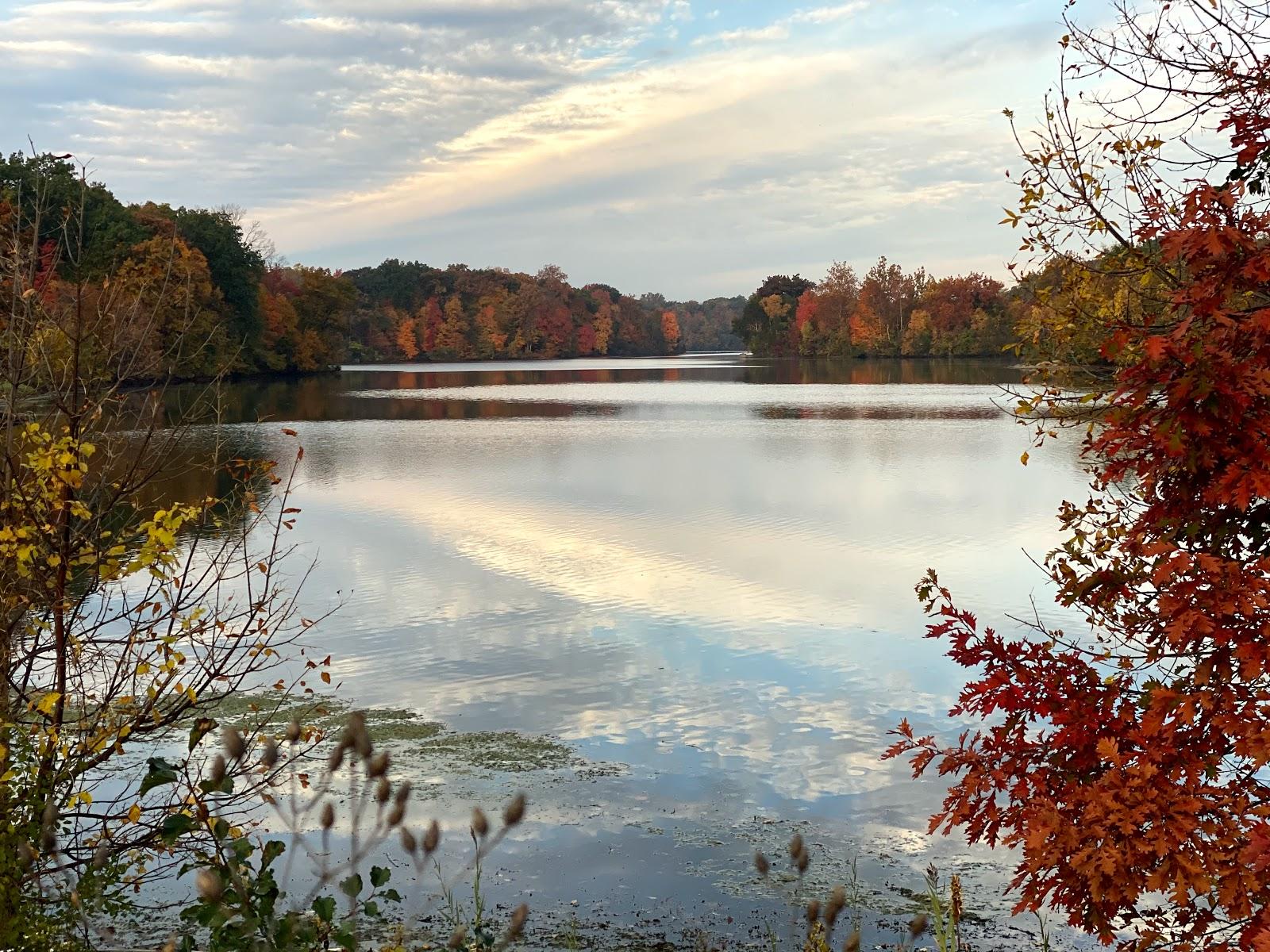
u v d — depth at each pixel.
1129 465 3.85
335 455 38.19
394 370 133.00
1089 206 5.36
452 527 23.00
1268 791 3.71
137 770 9.05
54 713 5.52
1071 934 6.86
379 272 173.38
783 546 20.56
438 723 11.03
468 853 8.12
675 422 51.62
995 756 4.10
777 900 7.42
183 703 6.21
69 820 6.98
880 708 11.41
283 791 8.90
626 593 16.78
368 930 6.83
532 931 6.94
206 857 3.79
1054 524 22.34
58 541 5.59
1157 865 3.56
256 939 3.16
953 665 12.81
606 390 82.31
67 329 5.75
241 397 73.25
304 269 115.69
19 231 5.78
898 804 9.05
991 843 4.07
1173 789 3.50
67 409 5.64
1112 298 5.25
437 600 16.25
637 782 9.52
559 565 18.94
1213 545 4.05
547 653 13.51
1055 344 5.49
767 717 11.18
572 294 189.50
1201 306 3.53
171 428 6.39
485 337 169.38
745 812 8.92
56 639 5.59
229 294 83.38
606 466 34.38
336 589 16.80
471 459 36.81
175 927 6.66
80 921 5.23
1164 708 3.62
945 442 40.28
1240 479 3.40
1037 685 4.12
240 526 7.78
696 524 23.12
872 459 34.84
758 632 14.40
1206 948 3.69
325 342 114.06
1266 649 3.38
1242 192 4.00
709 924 7.06
